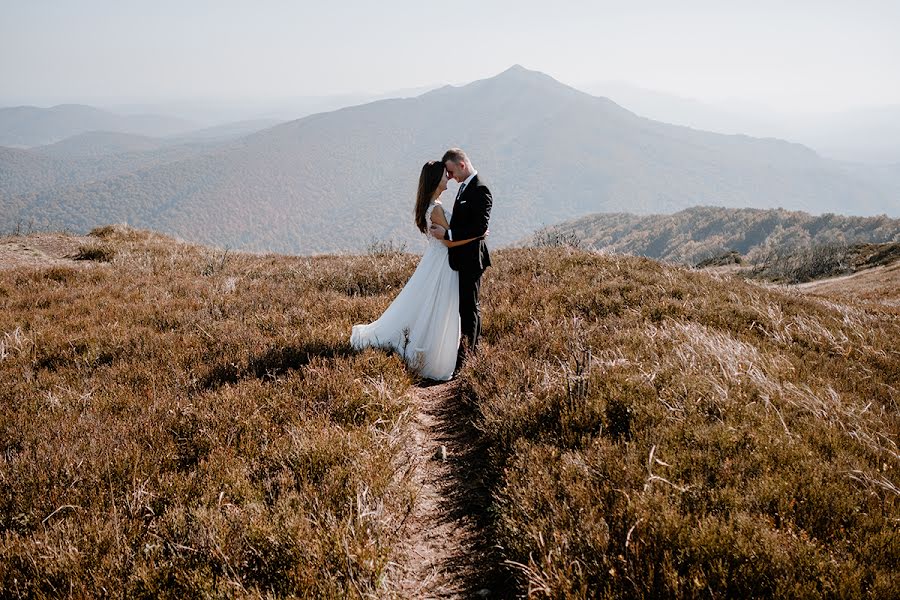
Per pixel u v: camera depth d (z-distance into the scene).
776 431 4.33
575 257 12.58
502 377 5.73
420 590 3.27
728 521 3.20
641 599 2.68
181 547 3.20
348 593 2.92
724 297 9.38
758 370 5.51
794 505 3.40
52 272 12.45
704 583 2.69
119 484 3.95
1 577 3.04
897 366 6.61
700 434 4.20
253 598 2.82
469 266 6.68
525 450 4.23
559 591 2.75
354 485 3.92
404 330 6.95
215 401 5.25
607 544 3.02
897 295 29.23
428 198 6.60
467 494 4.29
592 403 4.71
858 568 2.83
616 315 8.23
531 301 9.02
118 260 15.09
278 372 6.29
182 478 4.00
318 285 11.49
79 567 3.09
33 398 5.44
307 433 4.55
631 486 3.56
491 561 3.46
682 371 5.41
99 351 6.93
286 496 3.77
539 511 3.47
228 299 9.92
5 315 8.73
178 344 7.14
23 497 3.75
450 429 5.52
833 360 6.61
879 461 4.03
